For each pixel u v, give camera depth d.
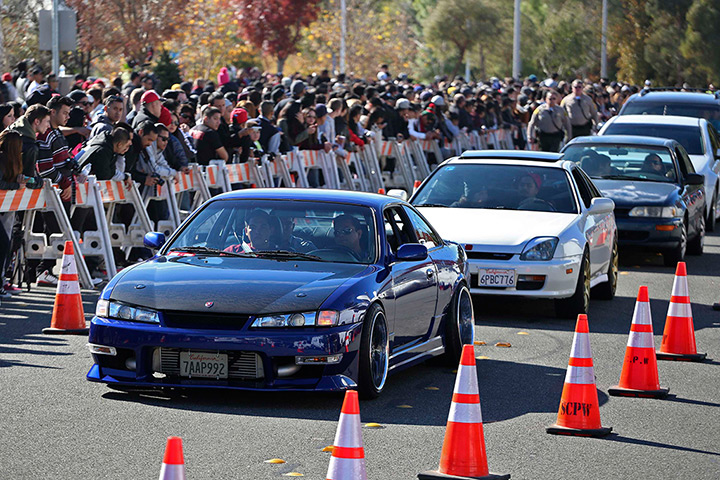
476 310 20.64
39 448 10.89
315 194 14.85
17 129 19.95
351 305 12.84
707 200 33.59
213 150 27.11
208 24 78.12
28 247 21.17
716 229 35.59
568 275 19.39
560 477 10.53
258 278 13.09
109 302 12.99
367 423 12.23
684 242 27.36
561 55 114.94
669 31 111.94
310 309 12.62
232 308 12.55
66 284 17.23
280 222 14.35
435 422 12.41
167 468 7.11
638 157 28.33
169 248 14.41
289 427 11.91
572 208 21.12
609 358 16.59
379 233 14.29
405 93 44.53
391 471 10.48
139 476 10.07
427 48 124.00
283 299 12.69
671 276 25.95
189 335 12.48
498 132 51.53
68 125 24.19
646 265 27.83
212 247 14.27
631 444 11.84
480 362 15.96
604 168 28.25
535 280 19.23
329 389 12.63
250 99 33.81
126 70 63.72
